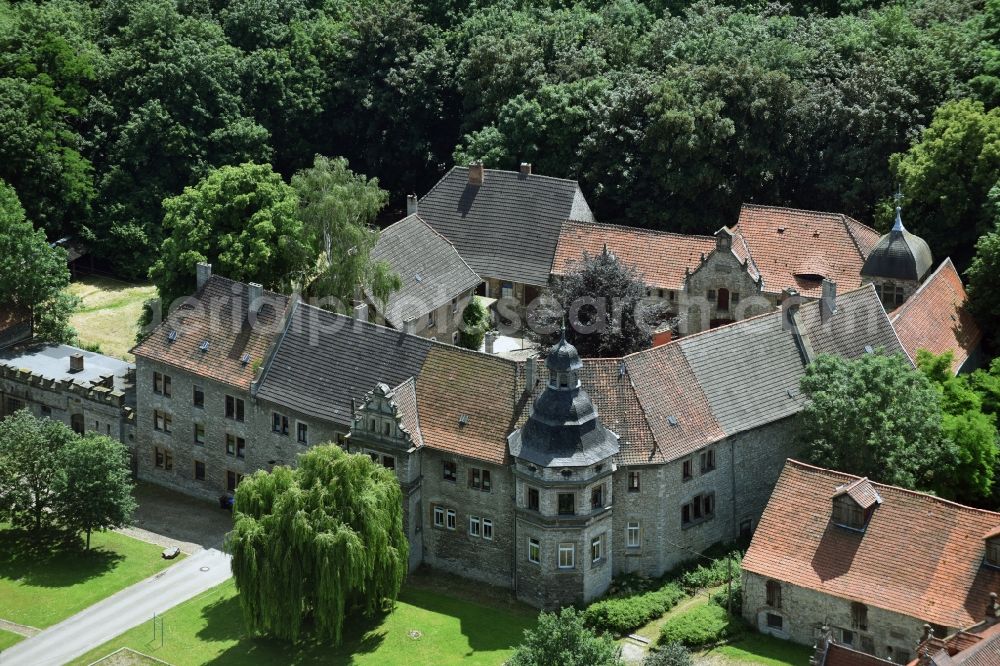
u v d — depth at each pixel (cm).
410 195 17562
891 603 10519
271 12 19850
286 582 11112
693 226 16975
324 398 12625
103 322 16950
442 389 12231
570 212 16512
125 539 12938
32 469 12762
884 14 18950
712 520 12288
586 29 19488
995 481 12062
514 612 11675
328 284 14588
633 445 11750
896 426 11700
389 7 19488
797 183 17238
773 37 18475
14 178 17712
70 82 18725
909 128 16675
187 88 18500
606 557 11781
